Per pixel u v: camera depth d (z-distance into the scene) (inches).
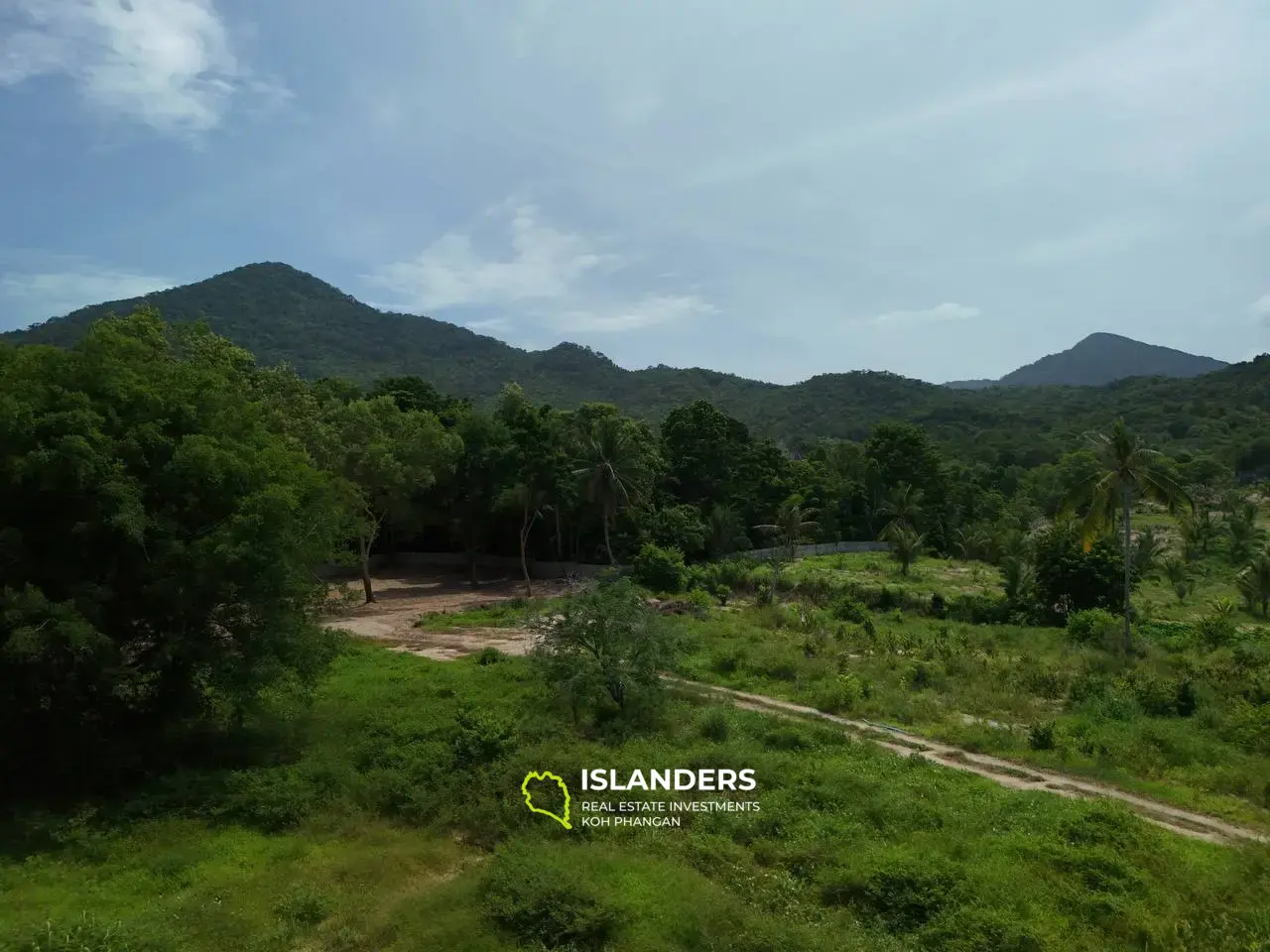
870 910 396.2
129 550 577.9
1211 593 1739.7
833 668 939.3
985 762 654.5
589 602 725.9
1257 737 692.7
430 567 2075.5
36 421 536.4
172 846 494.9
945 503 2790.4
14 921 395.9
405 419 1606.8
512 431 1781.5
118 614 599.5
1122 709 783.7
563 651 724.7
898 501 2511.1
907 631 1254.3
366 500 1445.6
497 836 505.0
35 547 558.9
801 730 673.0
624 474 1776.6
